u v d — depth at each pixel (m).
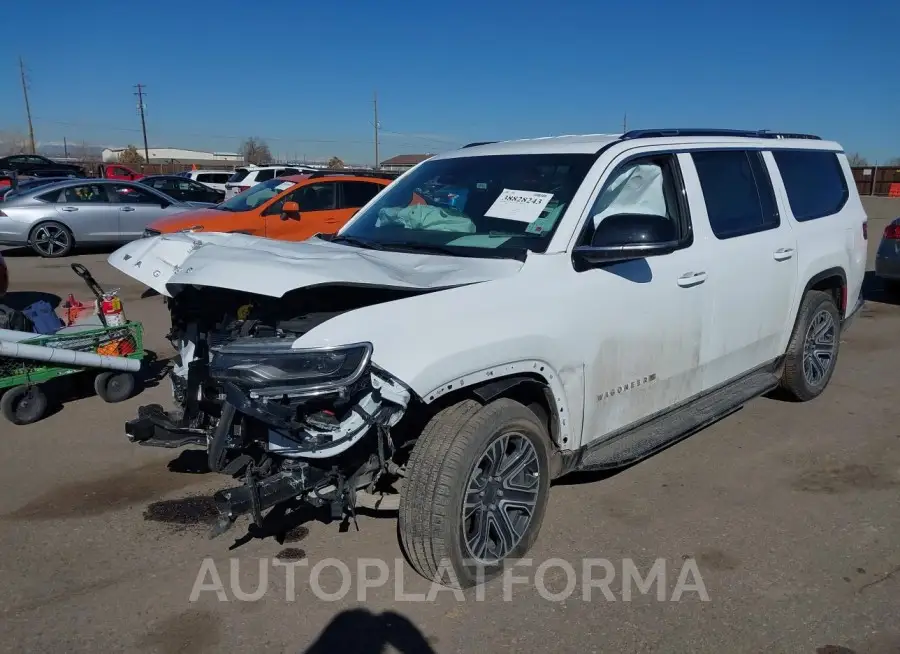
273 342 3.13
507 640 3.09
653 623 3.19
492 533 3.53
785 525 3.99
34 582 3.51
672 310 4.19
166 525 4.05
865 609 3.26
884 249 9.91
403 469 3.38
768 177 5.18
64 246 15.19
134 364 5.98
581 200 3.87
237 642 3.09
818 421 5.50
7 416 5.47
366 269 3.25
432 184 4.57
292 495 3.18
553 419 3.66
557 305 3.56
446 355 3.09
